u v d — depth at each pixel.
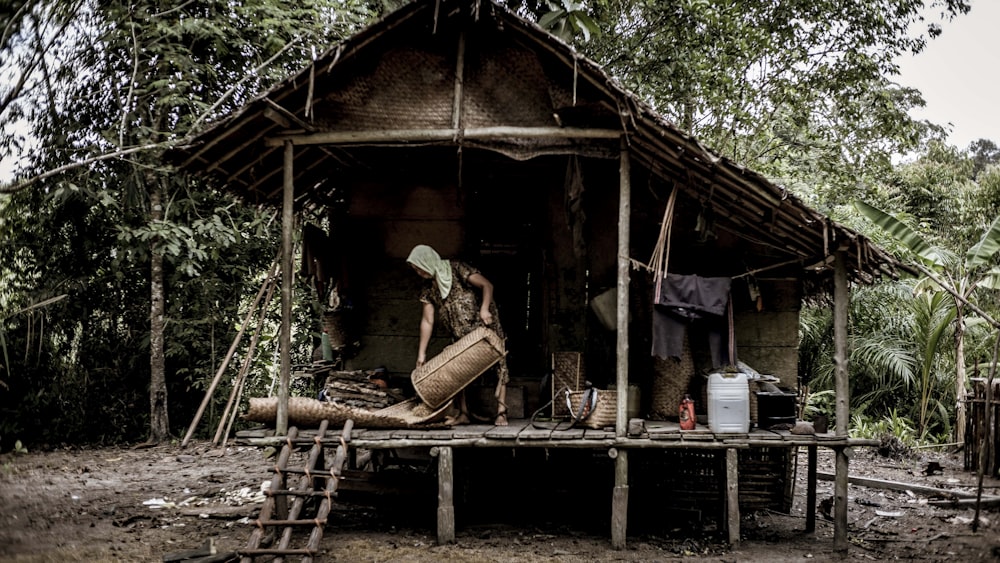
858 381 14.53
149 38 11.65
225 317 12.52
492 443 6.32
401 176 7.96
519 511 7.68
